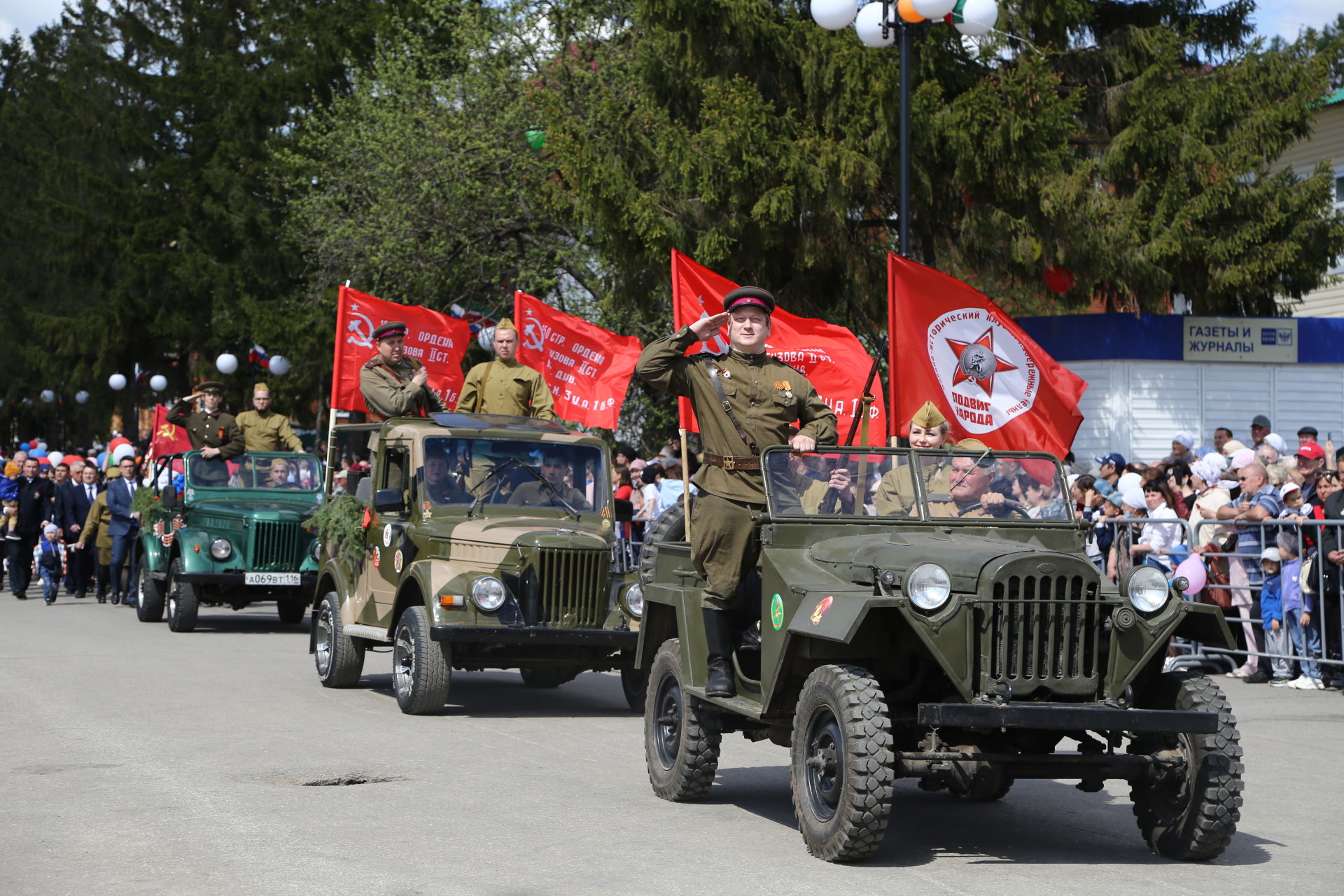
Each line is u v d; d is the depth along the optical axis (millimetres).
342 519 15102
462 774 10109
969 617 7293
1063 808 9367
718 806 9148
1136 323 24766
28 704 13328
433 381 19219
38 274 60281
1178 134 24516
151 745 11133
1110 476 18938
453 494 14172
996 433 15594
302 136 41094
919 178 23406
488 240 35375
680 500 10562
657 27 25172
